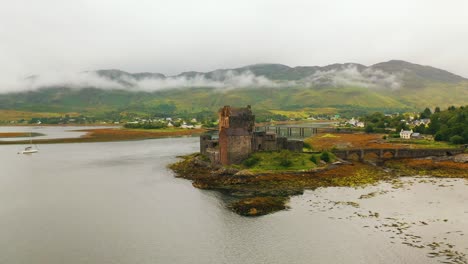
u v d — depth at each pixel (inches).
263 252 2126.0
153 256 2108.8
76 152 7071.9
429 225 2439.7
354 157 5226.4
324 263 1963.6
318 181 3806.6
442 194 3228.3
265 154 4488.2
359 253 2055.9
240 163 4439.0
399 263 1921.8
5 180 4306.1
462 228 2373.3
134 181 4148.6
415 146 5949.8
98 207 3090.6
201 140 5497.1
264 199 3115.2
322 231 2390.5
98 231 2511.1
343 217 2647.6
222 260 2044.8
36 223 2689.5
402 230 2361.0
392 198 3120.1
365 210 2797.7
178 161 5639.8
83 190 3730.3
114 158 6136.8
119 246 2252.7
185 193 3521.2
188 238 2363.4
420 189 3430.1
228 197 3324.3
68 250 2199.8
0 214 2918.3
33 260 2068.2
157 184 3961.6
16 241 2345.0
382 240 2213.3
